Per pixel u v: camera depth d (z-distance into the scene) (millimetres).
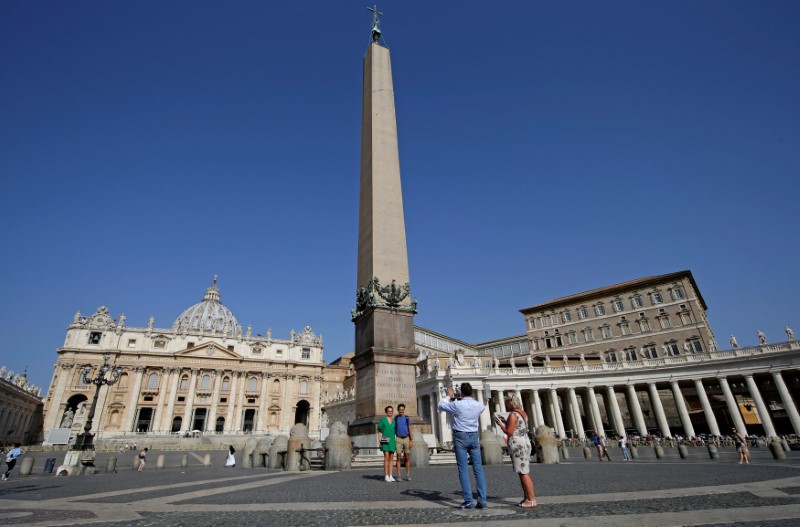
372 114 18578
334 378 103562
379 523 4660
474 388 46938
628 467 13742
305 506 5980
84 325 86750
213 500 6984
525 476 5406
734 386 53125
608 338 65375
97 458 42750
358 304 16172
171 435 80000
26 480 15617
